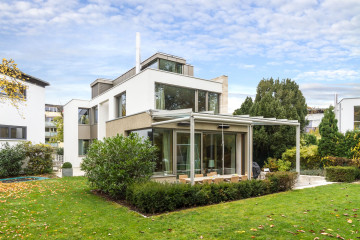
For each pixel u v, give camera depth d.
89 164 9.91
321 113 39.94
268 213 6.78
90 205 8.02
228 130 14.37
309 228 5.55
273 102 18.75
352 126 25.55
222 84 17.52
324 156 15.80
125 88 16.27
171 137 12.42
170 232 5.45
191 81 15.70
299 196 9.02
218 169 14.27
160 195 7.15
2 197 8.77
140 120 12.40
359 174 13.25
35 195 9.22
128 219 6.44
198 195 7.78
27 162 16.17
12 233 5.48
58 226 5.95
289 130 18.33
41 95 19.67
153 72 14.01
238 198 8.82
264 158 19.28
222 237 5.12
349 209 7.06
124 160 9.20
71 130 23.41
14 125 17.25
